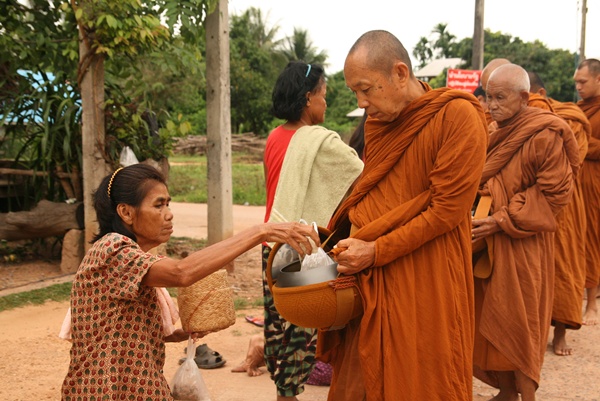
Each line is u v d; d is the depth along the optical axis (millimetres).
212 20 7551
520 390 4012
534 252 4039
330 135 3703
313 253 2891
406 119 2824
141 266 2486
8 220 7531
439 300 2803
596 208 6375
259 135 39500
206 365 4844
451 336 2834
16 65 8188
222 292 3240
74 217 7766
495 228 3967
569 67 35938
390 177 2887
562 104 5543
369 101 2803
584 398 4406
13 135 8453
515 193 4102
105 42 7195
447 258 2844
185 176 21047
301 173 3645
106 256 2506
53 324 5918
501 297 3963
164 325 3182
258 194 17906
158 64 8312
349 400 2951
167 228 2703
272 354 3852
